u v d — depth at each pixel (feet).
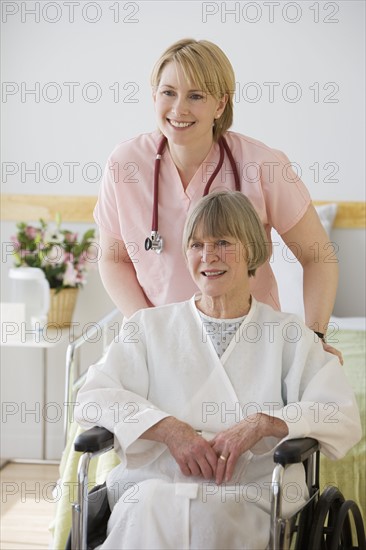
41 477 14.56
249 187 8.66
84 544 6.98
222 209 7.56
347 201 14.83
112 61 14.99
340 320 13.70
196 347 7.76
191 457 7.13
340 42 14.65
